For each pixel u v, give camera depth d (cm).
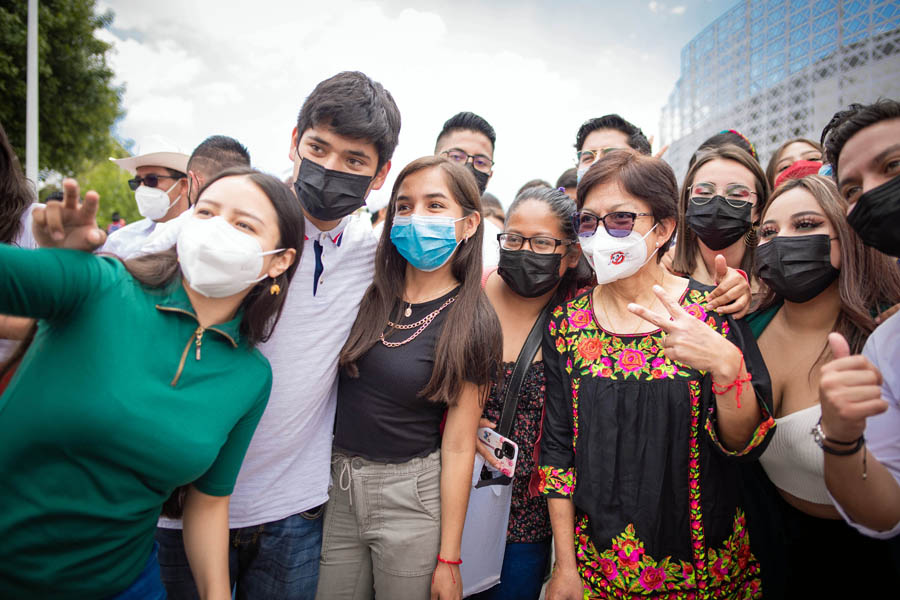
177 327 130
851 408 110
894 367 132
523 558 205
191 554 151
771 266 163
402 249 191
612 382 167
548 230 200
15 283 104
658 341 166
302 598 190
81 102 1190
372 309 197
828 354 160
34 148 941
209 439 128
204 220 132
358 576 196
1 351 168
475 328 183
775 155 316
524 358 204
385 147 187
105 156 1322
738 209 218
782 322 177
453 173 189
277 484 186
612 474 161
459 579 181
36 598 117
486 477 197
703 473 158
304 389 184
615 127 317
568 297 223
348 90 179
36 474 112
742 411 142
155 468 121
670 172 176
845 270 154
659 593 158
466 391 185
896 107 122
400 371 183
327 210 180
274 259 143
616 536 160
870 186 125
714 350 137
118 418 113
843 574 168
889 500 123
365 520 188
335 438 198
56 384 111
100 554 120
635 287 178
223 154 272
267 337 154
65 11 1107
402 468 186
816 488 161
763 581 173
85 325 115
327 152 180
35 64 932
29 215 190
